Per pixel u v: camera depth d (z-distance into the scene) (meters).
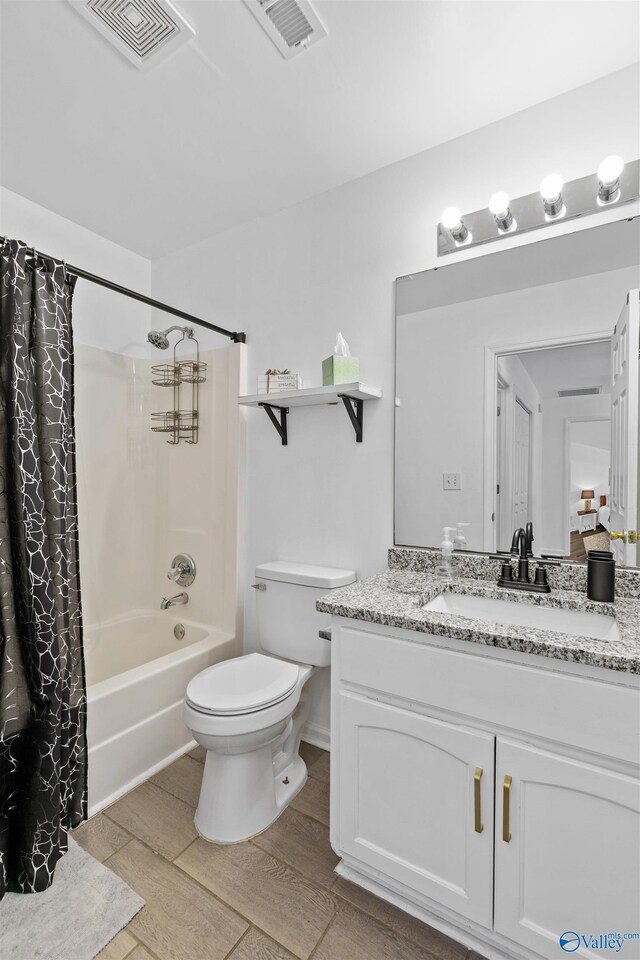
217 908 1.25
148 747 1.81
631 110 1.39
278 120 1.60
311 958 1.12
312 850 1.45
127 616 2.53
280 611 1.91
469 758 1.09
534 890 1.02
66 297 1.57
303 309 2.06
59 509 1.49
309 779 1.81
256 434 2.21
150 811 1.62
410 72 1.40
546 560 1.49
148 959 1.12
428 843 1.16
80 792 1.52
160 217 2.21
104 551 2.43
